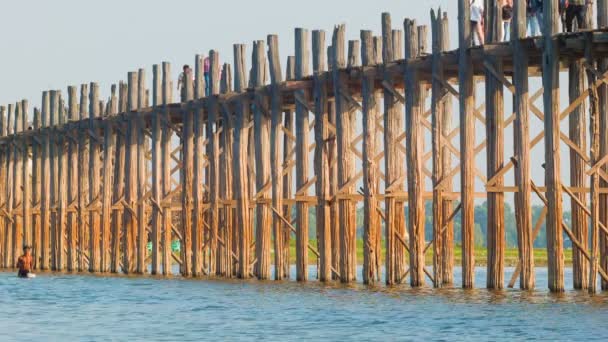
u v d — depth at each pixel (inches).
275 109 2942.9
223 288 2864.2
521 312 2132.1
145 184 3543.3
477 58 2390.5
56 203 4015.8
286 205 3171.8
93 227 3784.5
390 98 2613.2
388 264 2664.9
